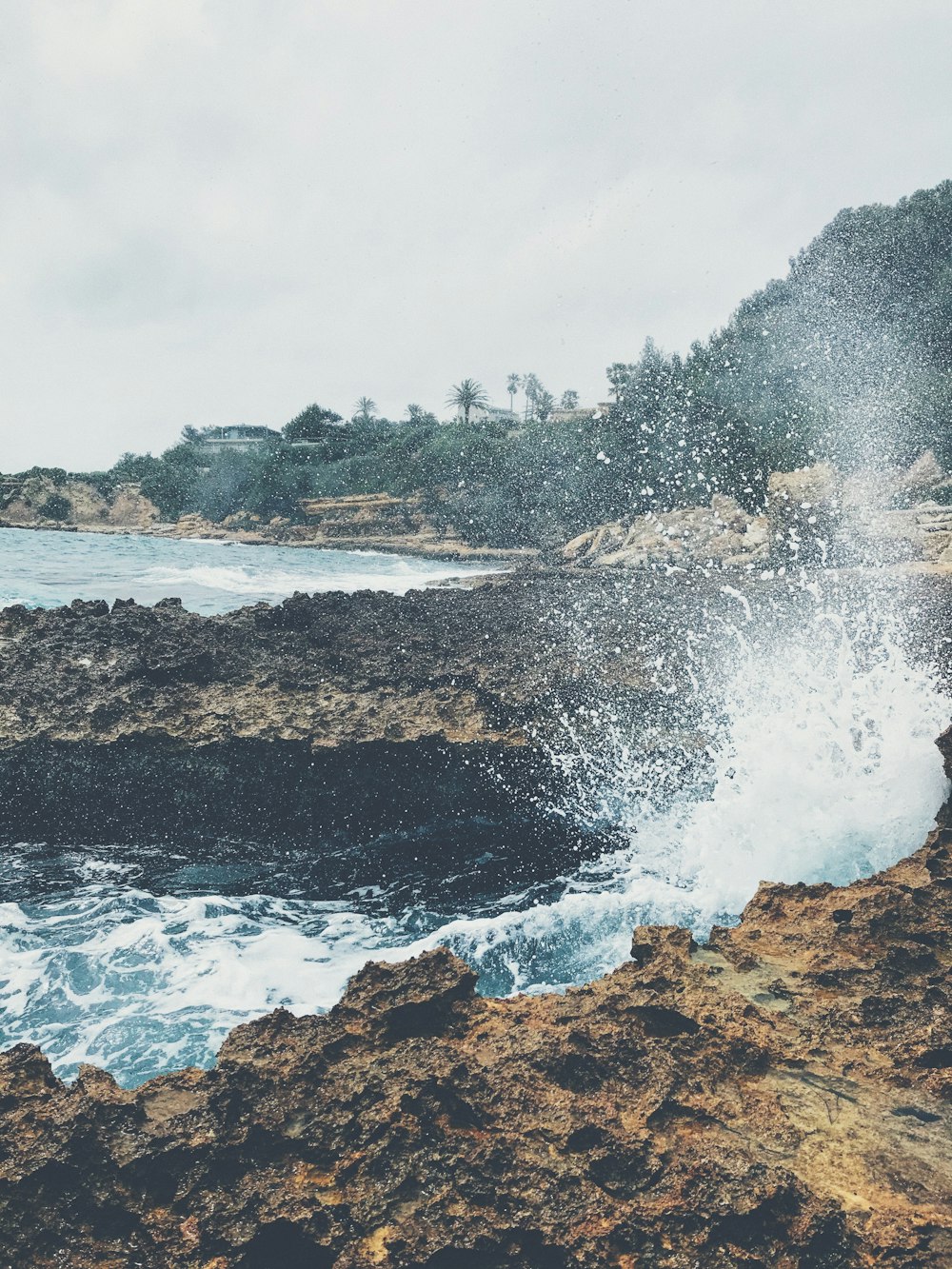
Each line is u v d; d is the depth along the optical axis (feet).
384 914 22.29
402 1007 11.12
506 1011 11.46
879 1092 10.04
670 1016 11.12
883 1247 7.96
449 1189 8.64
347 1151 9.06
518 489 200.34
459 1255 8.14
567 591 57.26
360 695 30.12
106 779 26.86
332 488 252.83
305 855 25.94
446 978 11.67
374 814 27.02
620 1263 8.05
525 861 25.55
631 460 161.58
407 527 217.15
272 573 103.96
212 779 26.86
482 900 23.09
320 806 26.94
